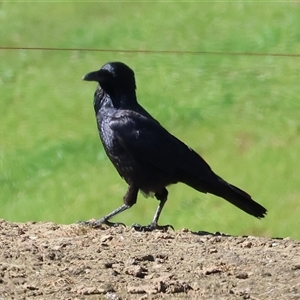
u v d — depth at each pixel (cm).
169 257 851
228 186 1009
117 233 941
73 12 2933
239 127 2027
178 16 2839
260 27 2681
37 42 2723
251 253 877
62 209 1717
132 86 1050
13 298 741
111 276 791
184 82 2362
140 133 1013
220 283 786
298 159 1828
